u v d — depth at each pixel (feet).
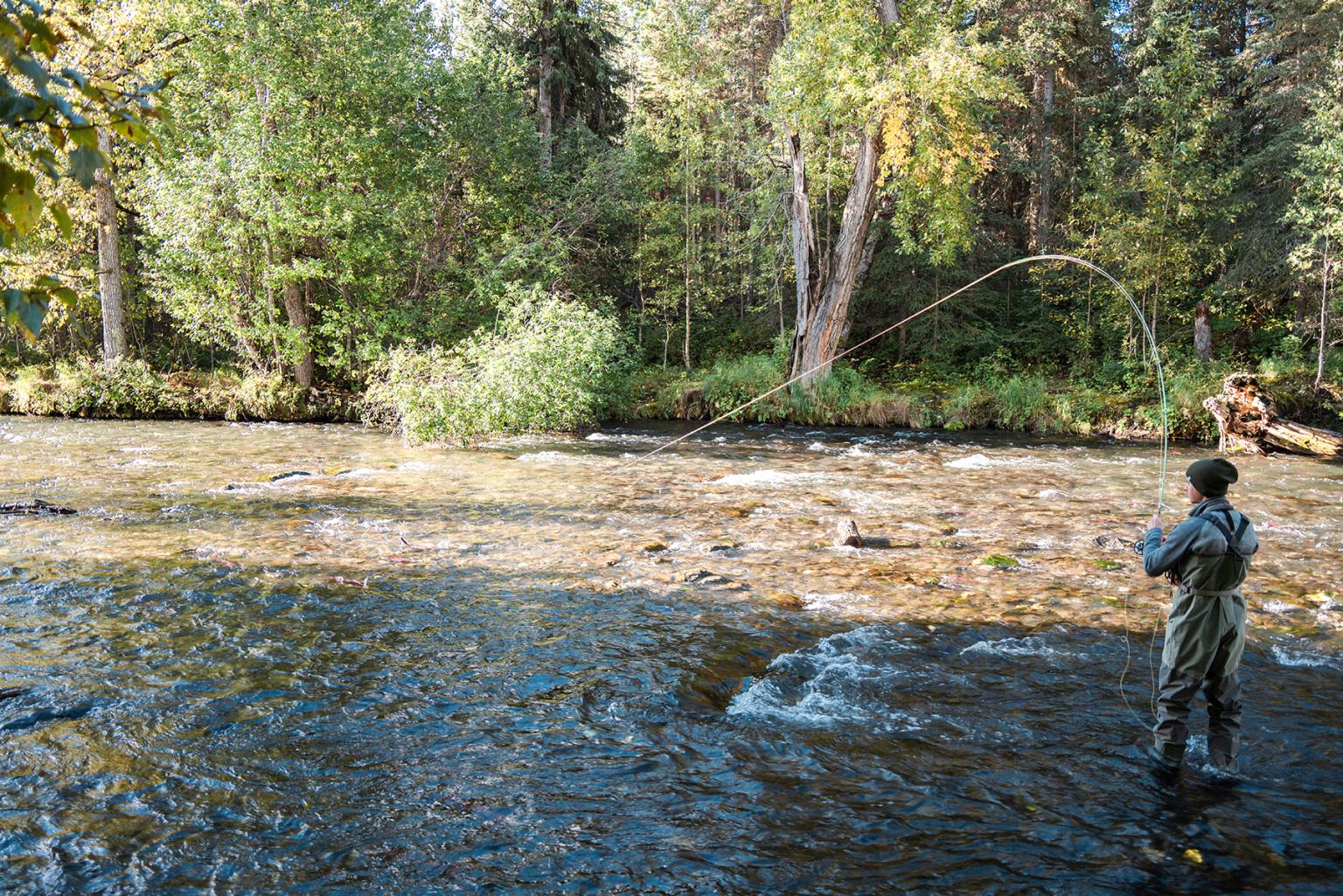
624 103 109.70
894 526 32.14
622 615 21.27
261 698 15.97
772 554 27.58
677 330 103.55
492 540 28.96
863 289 96.94
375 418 67.72
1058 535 30.89
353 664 17.72
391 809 12.25
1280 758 14.14
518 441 60.18
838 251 77.36
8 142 5.84
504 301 74.23
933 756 14.19
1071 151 97.86
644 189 95.91
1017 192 102.99
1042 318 93.20
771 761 13.94
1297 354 75.92
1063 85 97.50
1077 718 15.72
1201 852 11.38
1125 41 98.02
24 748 13.71
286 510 33.27
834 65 67.46
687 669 17.83
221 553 26.11
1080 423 68.64
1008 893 10.43
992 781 13.34
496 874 10.69
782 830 11.82
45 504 31.60
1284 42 81.00
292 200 65.00
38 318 5.69
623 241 97.76
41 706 15.24
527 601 22.29
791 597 22.81
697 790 12.92
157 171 64.90
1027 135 95.91
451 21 97.96
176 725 14.76
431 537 29.27
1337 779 13.47
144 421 67.87
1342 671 17.93
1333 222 63.67
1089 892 10.47
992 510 35.83
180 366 88.02
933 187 68.59
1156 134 79.05
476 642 19.17
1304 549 28.84
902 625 20.72
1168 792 13.03
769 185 84.79
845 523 29.40
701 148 91.30
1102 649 19.25
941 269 90.74
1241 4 95.81
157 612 20.57
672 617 21.16
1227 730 14.20
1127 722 15.56
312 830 11.63
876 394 76.54
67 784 12.67
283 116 67.92
